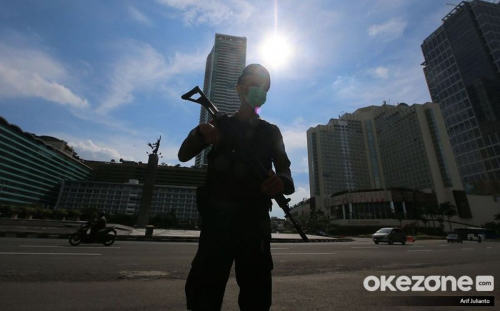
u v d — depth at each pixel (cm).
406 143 10481
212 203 96
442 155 9225
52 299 265
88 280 352
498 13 9712
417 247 1446
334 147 12056
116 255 607
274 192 87
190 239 1342
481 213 8288
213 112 104
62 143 8744
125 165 10156
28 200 6756
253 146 103
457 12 10300
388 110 11919
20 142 6531
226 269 90
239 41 8062
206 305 86
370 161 11931
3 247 642
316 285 380
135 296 287
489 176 8600
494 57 8875
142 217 2384
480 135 8931
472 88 9362
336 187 11344
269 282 96
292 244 1437
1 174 6038
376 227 7544
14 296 268
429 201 8319
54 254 569
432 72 11038
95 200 6806
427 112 10038
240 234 91
